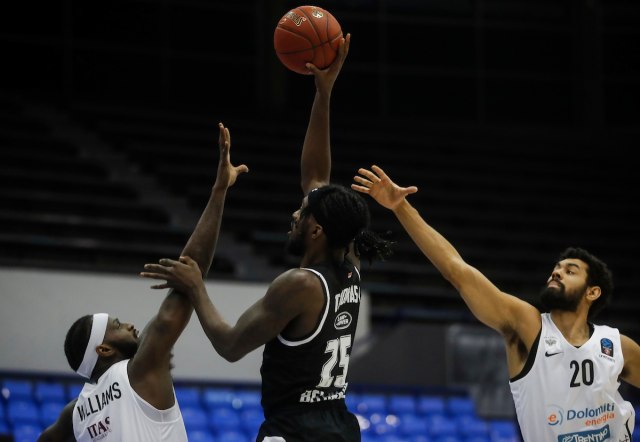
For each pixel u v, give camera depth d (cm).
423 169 1986
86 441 469
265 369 438
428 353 1262
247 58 2025
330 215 442
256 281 1288
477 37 2150
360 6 2102
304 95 2058
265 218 1681
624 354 522
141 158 1781
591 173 2077
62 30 1906
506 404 1267
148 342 459
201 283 457
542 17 2181
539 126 2148
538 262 1736
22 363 1184
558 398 505
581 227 1900
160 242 1544
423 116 2103
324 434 425
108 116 1881
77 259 1446
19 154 1666
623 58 2198
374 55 2097
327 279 434
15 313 1190
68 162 1697
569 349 510
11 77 1864
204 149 1861
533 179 2033
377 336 1270
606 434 508
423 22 2131
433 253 512
